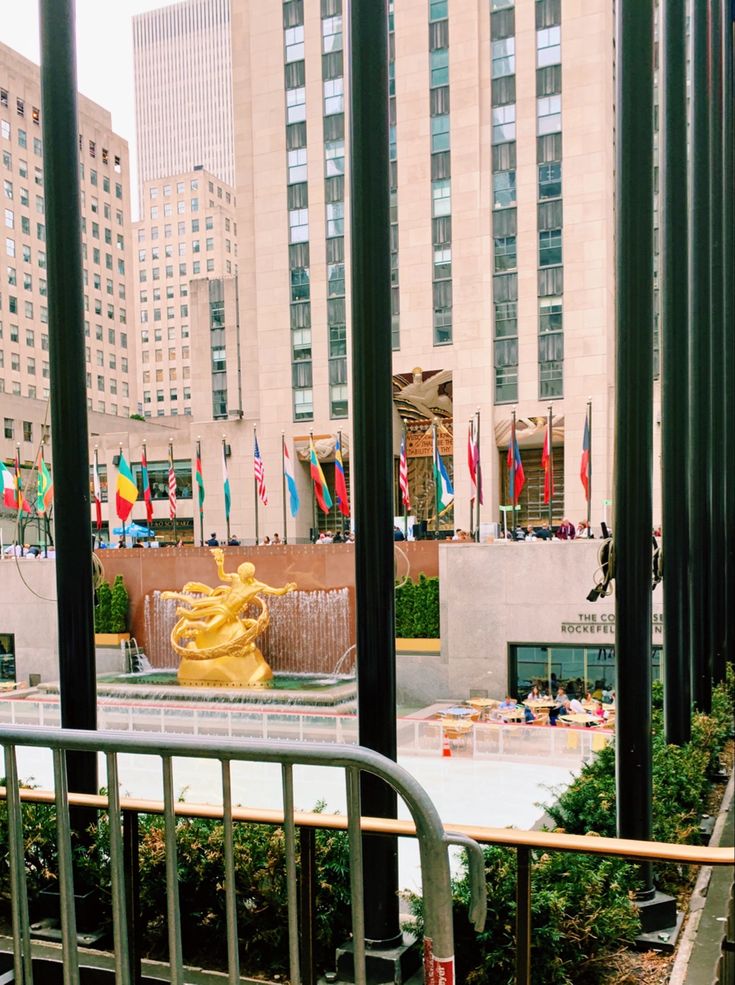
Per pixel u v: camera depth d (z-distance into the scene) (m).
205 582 29.61
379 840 4.91
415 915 5.04
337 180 49.78
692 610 11.48
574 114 44.75
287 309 50.91
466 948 4.78
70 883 3.01
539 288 45.41
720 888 6.35
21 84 91.38
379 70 5.52
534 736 16.72
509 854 5.02
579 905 4.89
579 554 23.03
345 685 25.25
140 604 30.42
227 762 2.79
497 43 46.19
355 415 5.53
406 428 47.97
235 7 53.22
